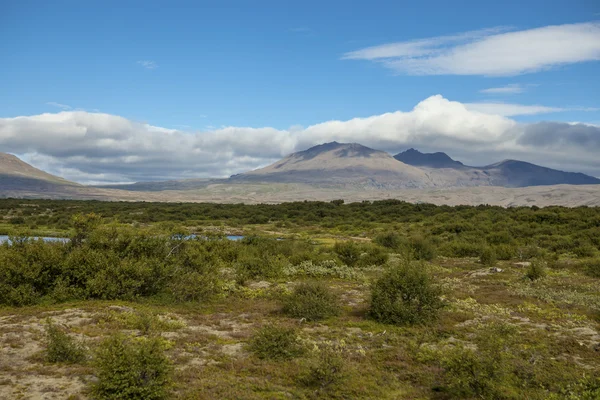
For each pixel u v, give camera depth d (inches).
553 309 968.9
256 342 652.7
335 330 775.7
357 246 2021.4
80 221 1075.9
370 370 590.2
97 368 493.4
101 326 721.0
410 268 903.7
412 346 685.9
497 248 2160.4
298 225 4456.2
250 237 2190.0
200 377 533.3
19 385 481.7
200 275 1076.5
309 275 1445.6
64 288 908.6
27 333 669.3
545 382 555.2
